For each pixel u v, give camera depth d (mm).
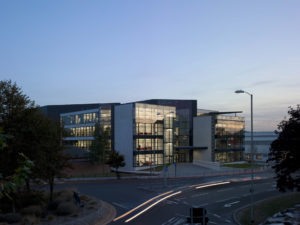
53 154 25906
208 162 66812
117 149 63625
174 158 74375
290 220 20656
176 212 25656
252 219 22359
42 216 22438
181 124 78688
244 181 46531
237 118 81688
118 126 64062
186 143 78062
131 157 60781
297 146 25984
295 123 26938
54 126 28453
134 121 61000
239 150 81250
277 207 27375
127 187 39469
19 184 5137
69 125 81500
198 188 39344
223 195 34312
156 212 25688
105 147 54156
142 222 22375
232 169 63688
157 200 31094
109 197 32594
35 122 21969
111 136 64625
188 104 79625
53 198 28359
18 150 19906
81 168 52219
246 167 68000
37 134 21953
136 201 30516
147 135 63406
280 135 27891
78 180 44875
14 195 22859
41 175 23781
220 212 26094
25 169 5207
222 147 75562
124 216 24297
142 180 46688
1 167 19188
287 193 35812
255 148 93062
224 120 76875
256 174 56219
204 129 75375
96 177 47406
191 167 66500
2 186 5168
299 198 31688
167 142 68312
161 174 54219
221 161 75125
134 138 60906
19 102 20797
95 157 52344
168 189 38062
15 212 22891
